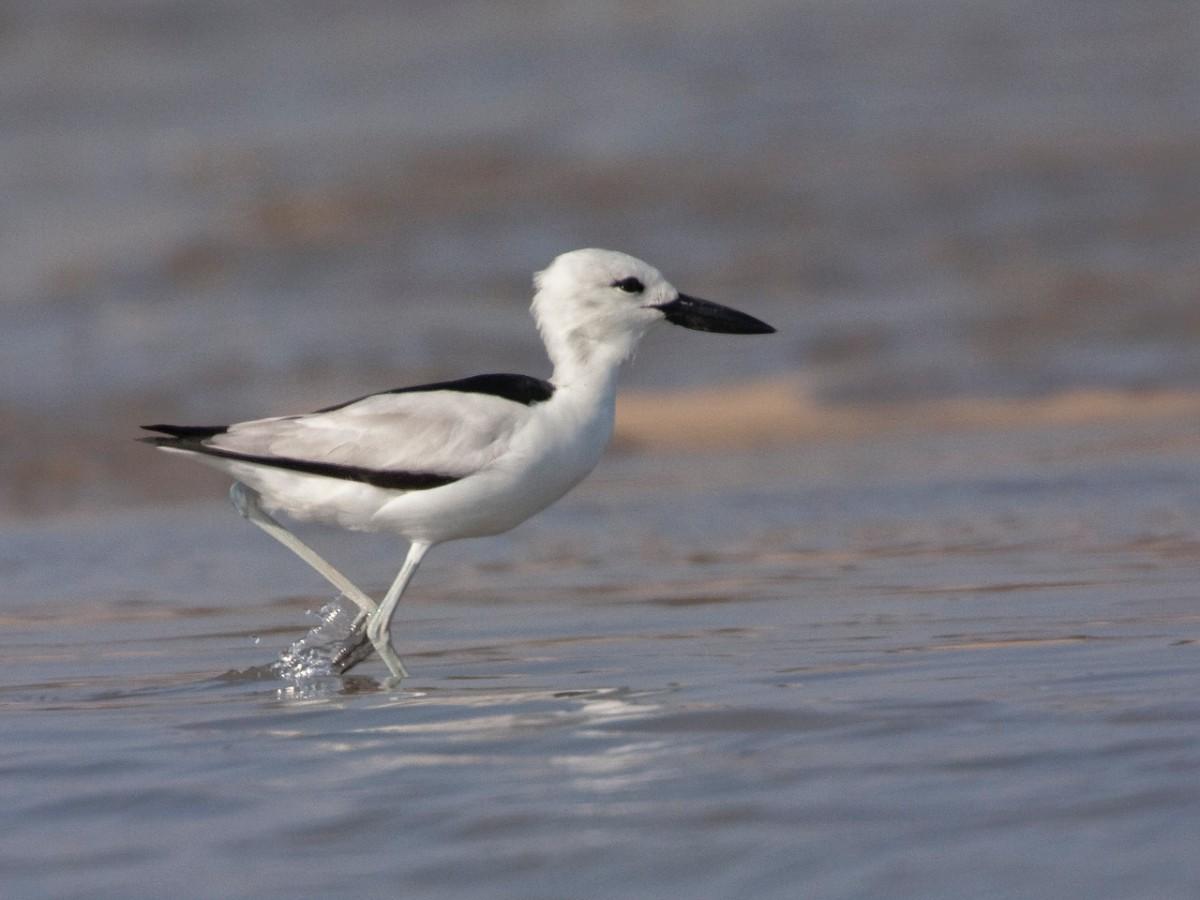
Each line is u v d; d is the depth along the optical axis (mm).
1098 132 36156
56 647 10617
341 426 9547
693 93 40812
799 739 7336
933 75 41312
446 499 9523
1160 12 45500
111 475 18250
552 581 12508
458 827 6348
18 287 29578
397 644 10492
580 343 10016
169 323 26953
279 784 7027
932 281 28062
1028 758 6824
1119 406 20594
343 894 5746
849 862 5820
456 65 45000
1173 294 26109
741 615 10836
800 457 18547
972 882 5598
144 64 48156
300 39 49406
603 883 5762
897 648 9430
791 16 46906
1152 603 10461
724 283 28797
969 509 14805
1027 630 9766
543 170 35281
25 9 52938
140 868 6055
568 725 7828
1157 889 5461
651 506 15820
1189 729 7133
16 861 6156
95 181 37219
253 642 10672
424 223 32406
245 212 33438
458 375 23375
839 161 35250
